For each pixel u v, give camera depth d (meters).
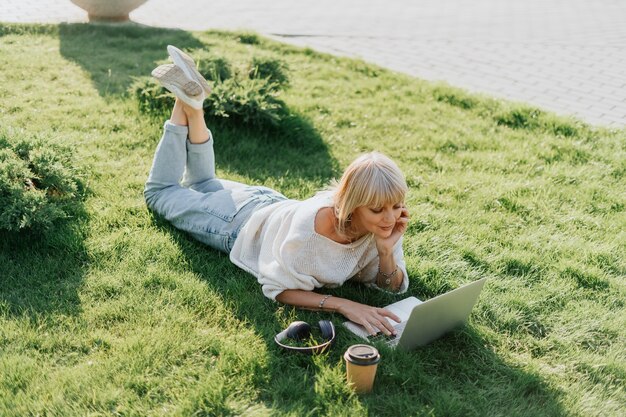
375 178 3.48
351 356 3.20
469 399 3.33
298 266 3.77
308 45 9.61
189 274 4.15
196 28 9.95
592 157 6.30
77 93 6.75
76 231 4.42
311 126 6.46
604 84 8.62
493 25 11.33
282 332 3.59
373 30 10.67
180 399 3.21
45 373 3.33
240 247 4.18
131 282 4.04
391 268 3.87
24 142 4.88
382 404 3.24
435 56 9.50
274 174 5.61
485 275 4.40
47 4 10.34
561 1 13.57
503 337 3.83
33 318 3.70
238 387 3.30
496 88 8.37
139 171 5.38
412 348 3.63
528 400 3.39
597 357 3.69
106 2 9.32
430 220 4.98
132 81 7.17
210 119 6.19
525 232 4.95
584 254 4.66
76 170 5.06
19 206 4.26
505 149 6.41
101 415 3.11
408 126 6.80
